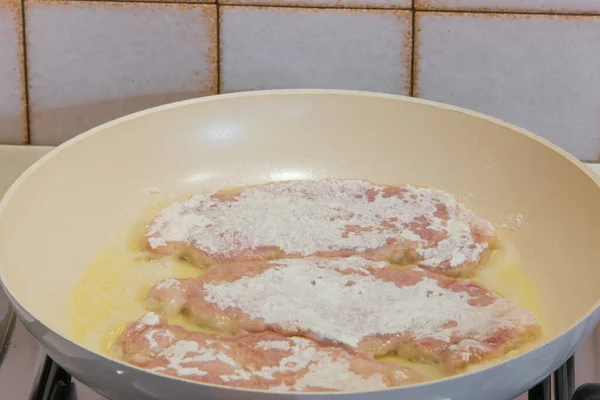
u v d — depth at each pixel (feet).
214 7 3.56
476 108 3.73
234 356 2.55
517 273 3.05
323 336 2.62
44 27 3.59
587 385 2.46
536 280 3.01
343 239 3.10
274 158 3.56
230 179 3.52
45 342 2.28
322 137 3.56
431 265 3.01
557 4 3.51
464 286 2.88
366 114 3.54
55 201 3.07
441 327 2.68
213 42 3.63
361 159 3.55
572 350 2.36
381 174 3.53
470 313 2.74
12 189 2.84
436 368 2.60
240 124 3.53
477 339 2.62
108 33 3.60
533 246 3.15
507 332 2.64
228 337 2.67
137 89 3.72
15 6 3.55
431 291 2.84
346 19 3.58
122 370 2.11
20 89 3.70
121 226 3.26
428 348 2.59
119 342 2.66
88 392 2.57
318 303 2.77
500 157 3.38
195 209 3.26
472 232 3.16
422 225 3.18
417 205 3.30
